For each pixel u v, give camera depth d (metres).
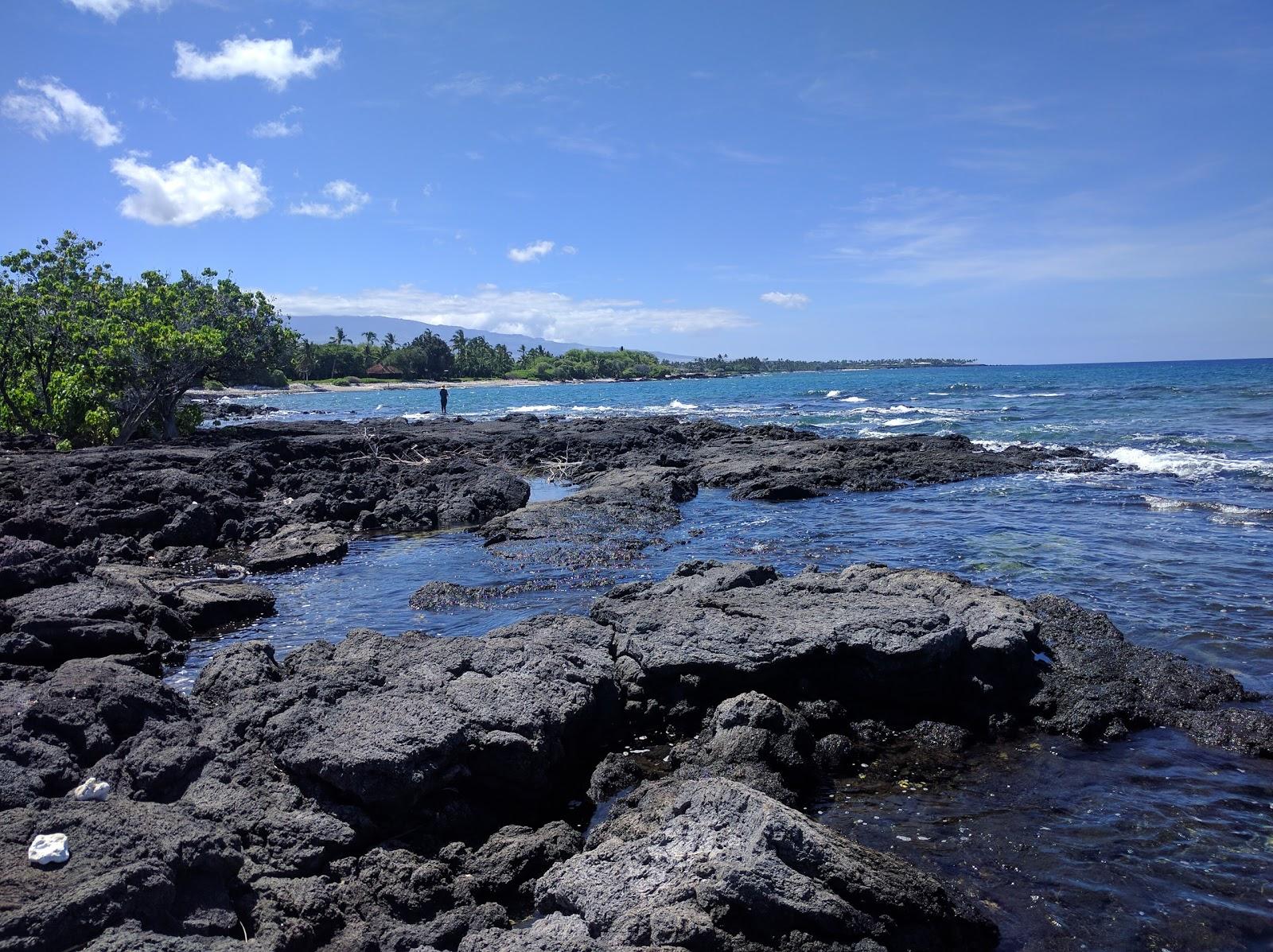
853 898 5.74
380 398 106.56
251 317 42.59
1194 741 9.09
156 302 38.34
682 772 8.27
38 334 35.88
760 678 9.92
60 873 5.50
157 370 35.78
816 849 5.85
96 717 8.16
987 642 10.23
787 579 13.27
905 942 5.67
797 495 26.05
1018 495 24.55
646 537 19.92
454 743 7.89
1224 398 57.09
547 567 17.28
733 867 5.61
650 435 40.69
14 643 10.89
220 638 13.31
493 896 6.78
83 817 6.19
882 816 7.77
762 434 40.41
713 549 18.72
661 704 9.99
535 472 34.06
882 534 19.81
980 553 17.17
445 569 17.66
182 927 5.62
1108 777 8.39
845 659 10.09
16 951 4.80
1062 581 14.74
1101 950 5.91
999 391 79.25
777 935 5.48
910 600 11.38
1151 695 9.90
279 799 7.43
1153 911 6.29
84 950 4.92
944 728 9.50
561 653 10.12
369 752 7.51
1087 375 132.88
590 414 65.62
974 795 8.16
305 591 16.17
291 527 20.98
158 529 20.27
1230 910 6.28
